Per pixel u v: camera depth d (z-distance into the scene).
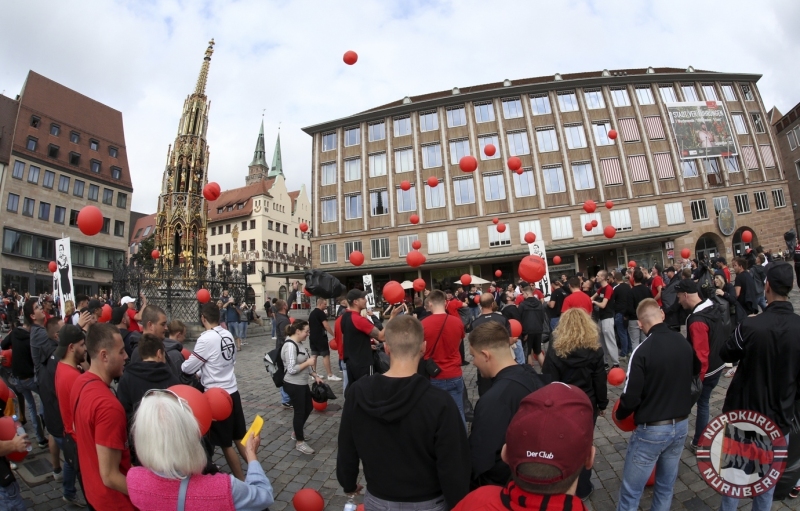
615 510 3.71
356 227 37.47
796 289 16.03
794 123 37.19
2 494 2.90
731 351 3.25
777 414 3.00
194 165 21.69
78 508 4.13
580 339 3.62
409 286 27.62
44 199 44.66
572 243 32.88
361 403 2.18
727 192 34.16
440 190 36.00
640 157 34.38
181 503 1.88
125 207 52.50
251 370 11.15
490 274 35.56
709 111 35.03
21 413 6.70
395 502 2.10
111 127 53.88
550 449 1.41
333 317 25.14
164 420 1.89
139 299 7.53
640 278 9.09
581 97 35.22
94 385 2.63
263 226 64.12
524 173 34.91
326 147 39.25
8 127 43.72
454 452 2.06
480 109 36.25
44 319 5.54
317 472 4.84
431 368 4.67
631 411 3.15
